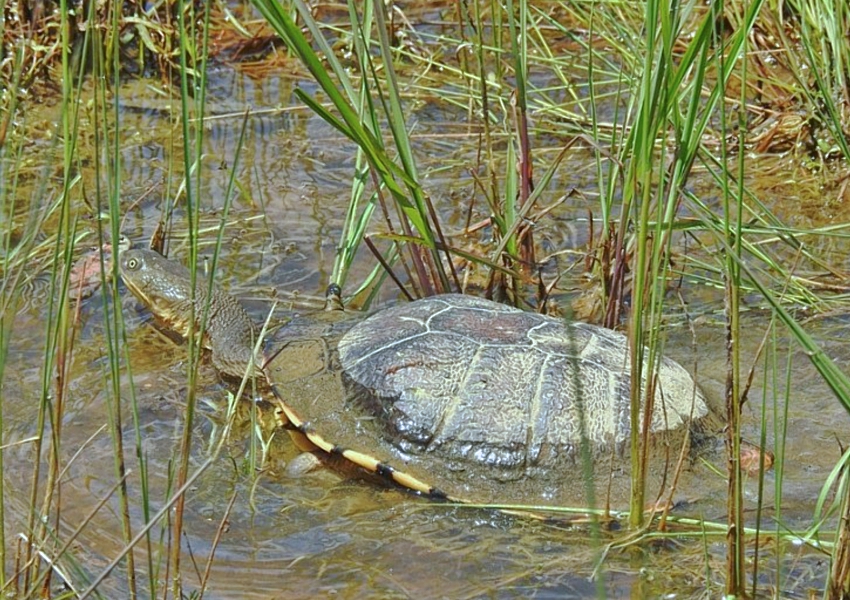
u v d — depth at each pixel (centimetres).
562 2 1095
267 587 521
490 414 603
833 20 939
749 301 777
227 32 1179
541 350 625
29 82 1038
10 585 495
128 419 658
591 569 532
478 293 795
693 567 530
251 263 835
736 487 488
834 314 751
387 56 673
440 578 529
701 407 620
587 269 796
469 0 1205
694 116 558
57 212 865
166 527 562
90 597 498
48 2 1084
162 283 745
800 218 886
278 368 674
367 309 765
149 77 1105
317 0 1229
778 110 997
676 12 573
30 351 716
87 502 577
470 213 818
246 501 590
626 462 592
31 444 626
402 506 589
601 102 1056
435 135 1014
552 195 923
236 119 1052
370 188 941
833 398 658
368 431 618
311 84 1114
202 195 925
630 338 539
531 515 573
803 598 502
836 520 554
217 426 659
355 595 516
